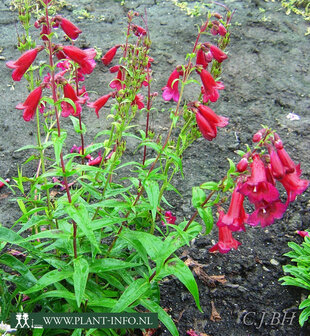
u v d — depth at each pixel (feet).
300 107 2.94
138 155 2.48
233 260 1.92
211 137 1.27
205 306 1.72
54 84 1.16
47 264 1.47
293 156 2.53
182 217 2.12
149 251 1.26
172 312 1.69
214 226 2.09
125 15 3.83
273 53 3.47
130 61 1.29
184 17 3.85
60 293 1.27
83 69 1.23
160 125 2.72
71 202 1.21
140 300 1.36
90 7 3.84
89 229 1.16
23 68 1.18
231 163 1.10
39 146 1.42
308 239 1.87
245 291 1.79
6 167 2.33
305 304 1.64
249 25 3.79
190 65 1.30
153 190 1.27
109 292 1.45
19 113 2.72
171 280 1.81
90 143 2.53
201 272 1.84
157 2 4.09
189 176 2.37
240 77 3.19
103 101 1.49
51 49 1.15
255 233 2.07
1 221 2.01
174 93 1.45
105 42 3.40
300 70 3.30
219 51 1.31
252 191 1.01
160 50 3.37
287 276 1.78
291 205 2.23
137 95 1.60
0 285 1.34
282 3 4.12
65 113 1.28
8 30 3.46
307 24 3.89
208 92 1.33
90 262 1.33
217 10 4.00
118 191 1.40
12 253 1.77
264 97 3.01
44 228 1.91
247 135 2.67
